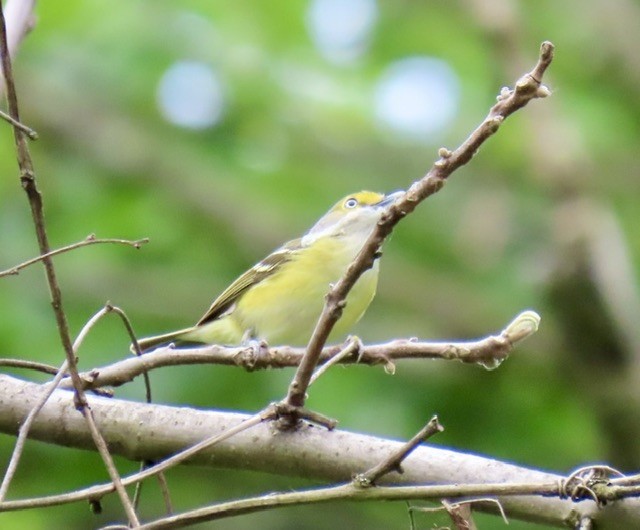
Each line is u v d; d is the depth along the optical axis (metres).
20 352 11.62
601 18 16.16
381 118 15.46
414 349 5.51
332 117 15.34
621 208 15.39
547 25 16.55
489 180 15.11
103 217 14.09
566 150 14.16
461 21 15.62
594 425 13.09
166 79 15.03
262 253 14.61
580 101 15.62
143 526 4.86
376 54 15.78
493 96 15.17
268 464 5.74
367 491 4.89
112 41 14.89
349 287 5.02
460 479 5.57
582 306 13.30
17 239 13.24
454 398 12.09
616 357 13.43
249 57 15.13
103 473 10.90
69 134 15.03
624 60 15.85
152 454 5.88
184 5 15.20
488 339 5.38
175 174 14.96
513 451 12.07
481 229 14.12
